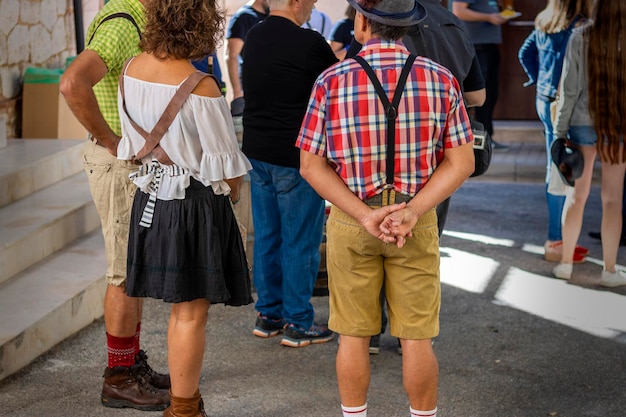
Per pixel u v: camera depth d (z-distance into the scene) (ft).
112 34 13.80
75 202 21.85
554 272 22.86
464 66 16.20
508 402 15.79
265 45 17.19
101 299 19.19
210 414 15.15
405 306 12.76
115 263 14.69
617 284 22.08
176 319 13.58
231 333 18.88
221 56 33.73
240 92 27.91
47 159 23.21
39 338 16.93
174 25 12.69
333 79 12.19
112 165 14.46
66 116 26.84
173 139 12.69
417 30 15.71
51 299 17.81
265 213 18.08
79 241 21.44
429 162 12.32
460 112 12.34
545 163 33.68
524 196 31.27
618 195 21.70
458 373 16.99
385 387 16.33
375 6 12.05
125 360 15.16
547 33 22.21
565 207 22.48
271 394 15.99
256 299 20.93
